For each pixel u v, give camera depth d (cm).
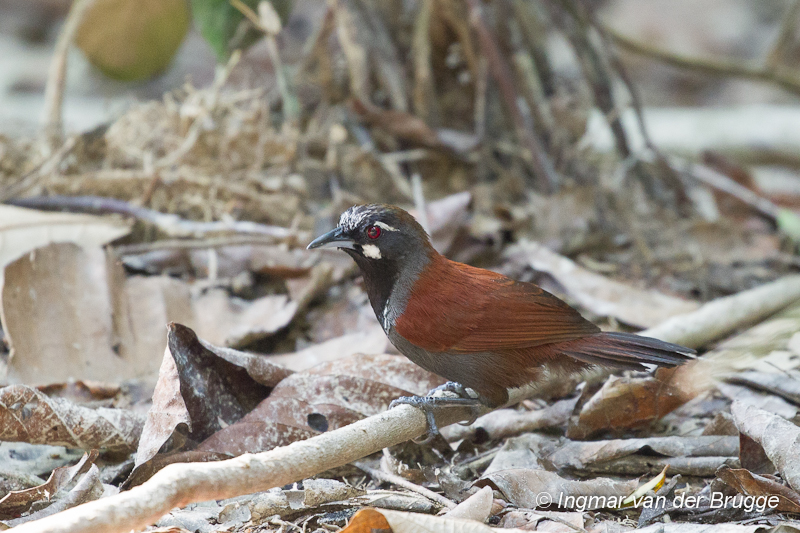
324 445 625
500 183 1302
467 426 817
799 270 1225
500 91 1366
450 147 1285
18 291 866
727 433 771
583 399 860
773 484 648
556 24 1384
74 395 834
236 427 727
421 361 770
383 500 661
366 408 769
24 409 711
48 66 2314
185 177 1177
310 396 766
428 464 773
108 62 1280
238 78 1505
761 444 689
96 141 1252
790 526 591
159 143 1252
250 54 1864
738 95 2500
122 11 1225
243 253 1070
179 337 741
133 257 1078
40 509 652
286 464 596
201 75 2153
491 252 1141
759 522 639
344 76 1370
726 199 1409
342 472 747
